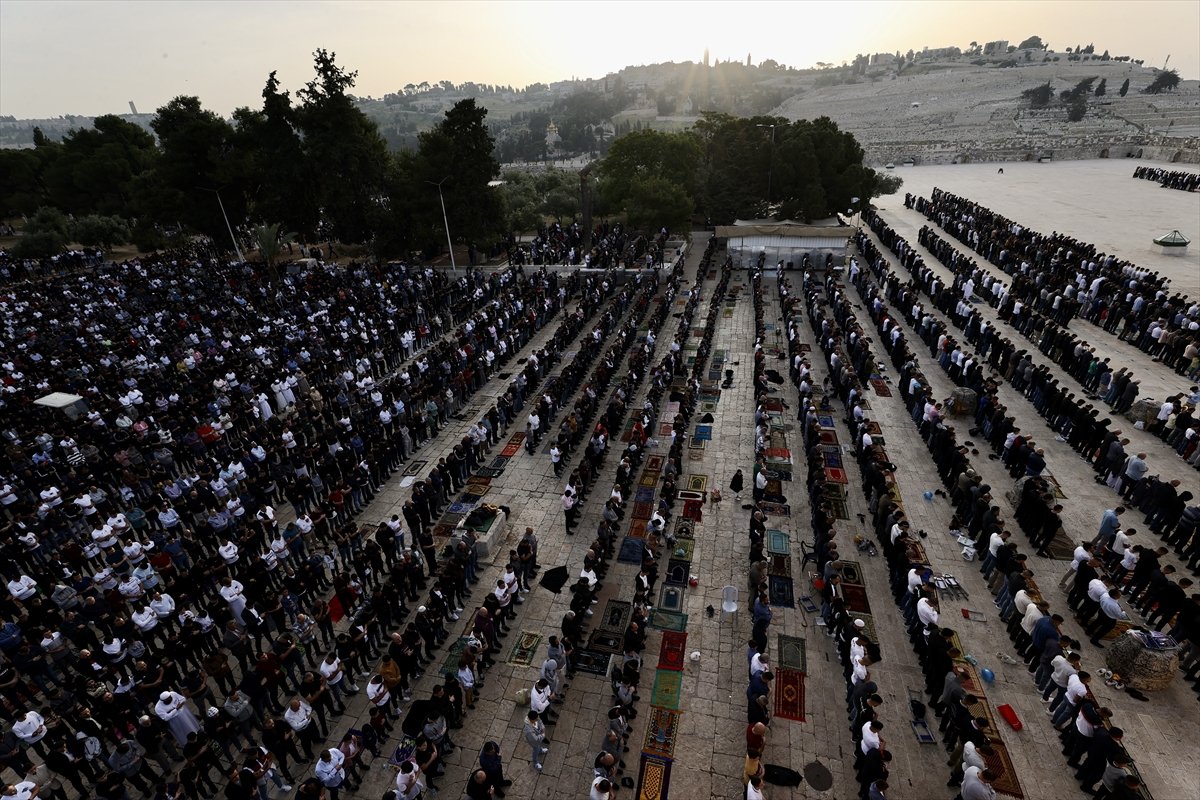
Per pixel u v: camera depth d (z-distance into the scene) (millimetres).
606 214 61031
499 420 23156
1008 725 11789
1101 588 13133
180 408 22297
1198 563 15008
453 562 14789
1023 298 32500
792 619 14523
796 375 25000
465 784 11172
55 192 63781
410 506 16828
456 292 38719
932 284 34312
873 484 17734
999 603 14383
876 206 64500
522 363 29625
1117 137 100125
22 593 14055
